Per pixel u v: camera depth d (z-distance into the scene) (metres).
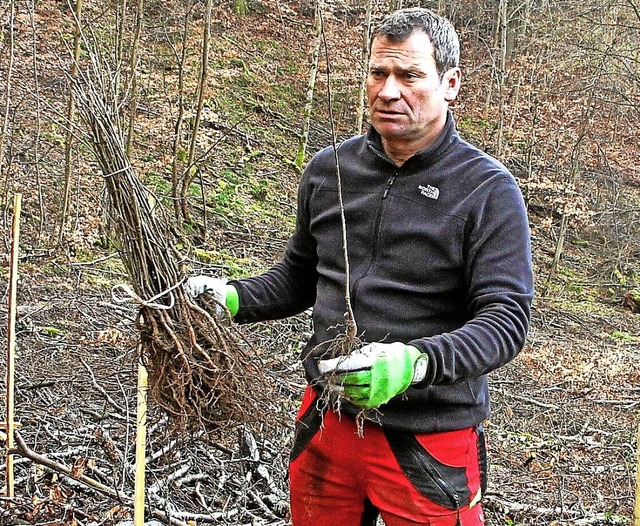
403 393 1.84
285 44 16.94
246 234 10.89
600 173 15.52
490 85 18.05
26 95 7.49
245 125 14.09
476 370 1.69
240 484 3.50
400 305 1.90
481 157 1.89
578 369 8.41
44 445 3.60
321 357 1.83
